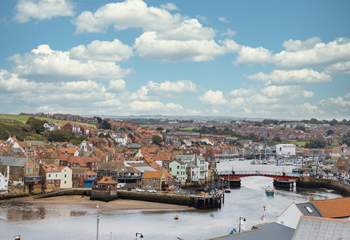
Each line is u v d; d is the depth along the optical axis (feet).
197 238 392.06
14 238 380.58
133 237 393.70
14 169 654.53
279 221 354.13
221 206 593.83
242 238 274.77
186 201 591.37
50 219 474.08
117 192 643.45
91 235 398.42
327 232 220.84
